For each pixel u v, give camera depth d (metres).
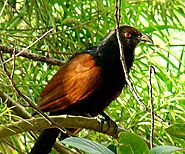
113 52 8.15
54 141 7.23
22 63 8.62
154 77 8.97
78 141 4.80
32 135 8.26
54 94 7.84
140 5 9.52
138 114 8.67
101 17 9.09
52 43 9.02
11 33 8.83
